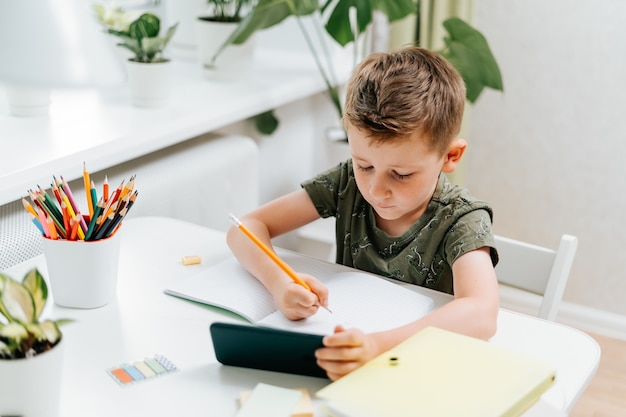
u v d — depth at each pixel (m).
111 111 1.62
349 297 1.03
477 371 0.80
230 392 0.82
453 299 1.07
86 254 0.96
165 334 0.94
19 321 0.73
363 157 1.07
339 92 2.22
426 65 1.12
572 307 2.39
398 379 0.78
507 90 2.33
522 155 2.37
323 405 0.75
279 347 0.84
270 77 2.01
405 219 1.20
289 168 2.30
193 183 1.64
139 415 0.78
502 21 2.29
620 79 2.19
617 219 2.29
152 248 1.18
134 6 1.88
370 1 1.87
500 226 2.46
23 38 0.97
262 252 1.09
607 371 2.13
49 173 1.29
